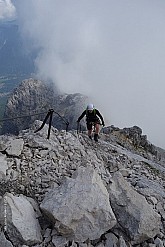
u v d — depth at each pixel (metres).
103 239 9.34
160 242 9.62
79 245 8.91
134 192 10.49
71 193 9.61
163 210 11.38
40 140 14.26
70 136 16.36
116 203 10.09
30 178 11.38
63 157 13.41
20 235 8.59
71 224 8.97
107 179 12.16
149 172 16.66
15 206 9.16
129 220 9.68
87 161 13.72
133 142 27.28
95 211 9.23
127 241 9.47
